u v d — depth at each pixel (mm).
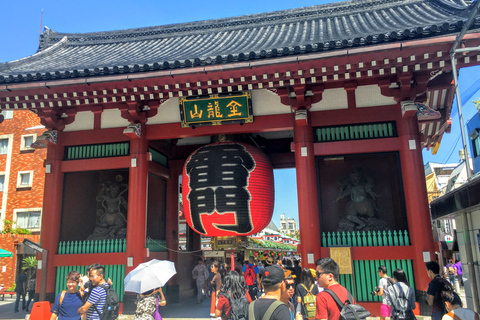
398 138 10094
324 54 8812
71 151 12188
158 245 13164
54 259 11266
